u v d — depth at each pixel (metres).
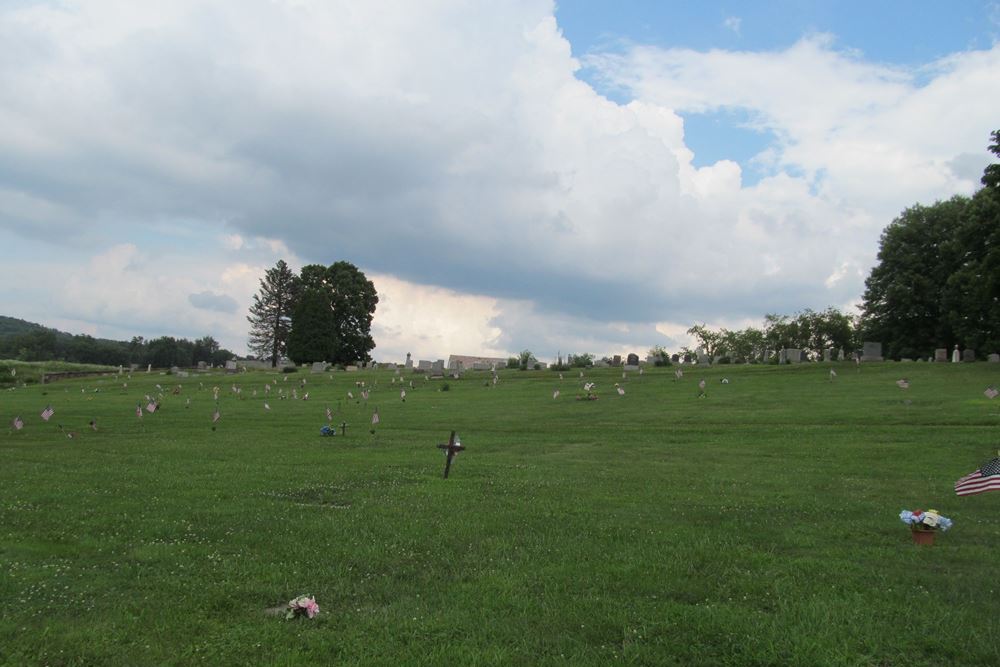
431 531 12.01
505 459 23.00
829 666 6.57
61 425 34.97
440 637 7.28
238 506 14.34
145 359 171.62
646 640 7.21
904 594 8.60
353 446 26.73
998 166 50.22
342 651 6.97
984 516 13.83
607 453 24.59
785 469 20.41
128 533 11.89
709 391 46.25
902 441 25.31
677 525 12.66
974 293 59.03
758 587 8.89
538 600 8.38
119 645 7.12
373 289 117.38
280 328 121.38
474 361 83.62
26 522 12.54
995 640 7.14
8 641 7.14
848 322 111.19
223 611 8.17
